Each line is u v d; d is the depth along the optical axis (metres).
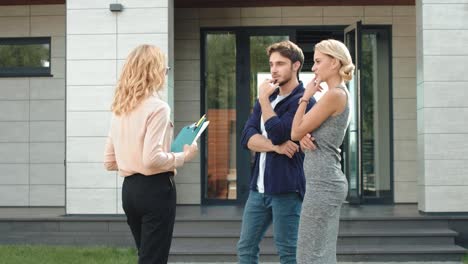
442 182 9.55
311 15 11.79
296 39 11.82
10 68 11.84
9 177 11.82
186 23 11.78
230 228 9.45
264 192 4.75
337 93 4.21
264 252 8.64
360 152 10.73
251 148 4.79
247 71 11.72
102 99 9.66
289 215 4.73
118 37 9.68
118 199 9.57
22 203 11.79
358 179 10.80
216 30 11.80
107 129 9.62
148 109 4.18
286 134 4.64
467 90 9.60
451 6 9.64
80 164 9.61
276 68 4.76
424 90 9.60
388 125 11.82
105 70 9.68
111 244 9.47
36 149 11.80
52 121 11.78
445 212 9.55
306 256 4.22
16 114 11.82
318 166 4.23
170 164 4.20
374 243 9.05
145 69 4.23
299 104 4.36
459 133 9.57
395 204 11.63
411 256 8.73
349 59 4.31
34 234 9.57
